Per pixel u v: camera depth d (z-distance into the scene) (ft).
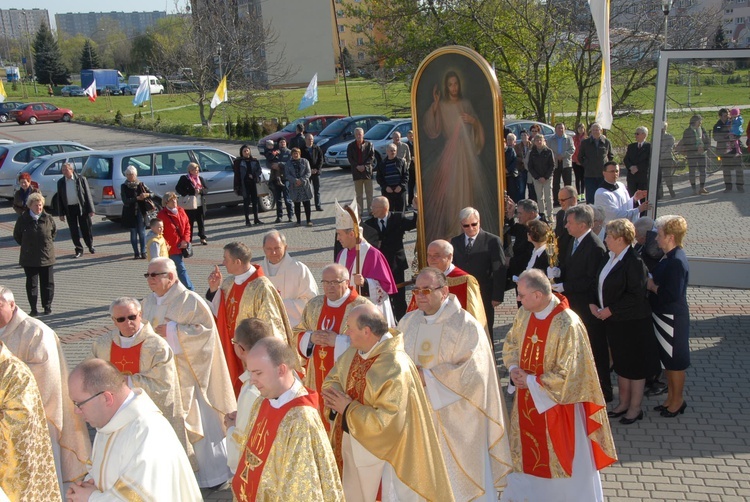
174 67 146.00
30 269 37.47
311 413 12.83
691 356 28.25
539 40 83.05
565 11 81.66
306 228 55.57
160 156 59.57
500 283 25.16
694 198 30.68
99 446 12.98
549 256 24.18
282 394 12.96
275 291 22.12
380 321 15.21
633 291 22.12
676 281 22.50
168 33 225.35
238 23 135.95
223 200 62.34
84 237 50.96
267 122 120.06
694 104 30.09
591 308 22.93
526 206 27.17
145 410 13.06
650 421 23.29
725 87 29.53
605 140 50.16
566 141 57.36
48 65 280.92
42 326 18.89
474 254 25.17
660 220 23.13
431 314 17.94
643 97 83.46
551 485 18.10
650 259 25.63
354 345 15.40
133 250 50.90
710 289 36.45
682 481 19.66
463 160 29.60
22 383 15.89
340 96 176.24
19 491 15.81
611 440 17.63
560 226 27.55
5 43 421.59
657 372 22.88
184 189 50.93
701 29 82.07
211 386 21.04
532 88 86.38
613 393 25.61
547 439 17.97
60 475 19.24
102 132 135.64
